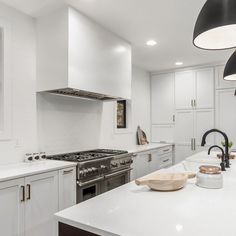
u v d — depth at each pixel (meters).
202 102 4.59
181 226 0.87
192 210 1.04
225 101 4.36
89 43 2.57
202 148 4.56
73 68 2.37
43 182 2.04
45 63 2.50
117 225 0.88
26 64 2.50
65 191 2.23
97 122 3.55
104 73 2.80
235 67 1.86
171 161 4.84
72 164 2.30
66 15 2.34
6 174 1.84
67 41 2.33
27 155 2.40
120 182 3.05
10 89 2.35
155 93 5.18
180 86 4.85
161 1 2.24
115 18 2.58
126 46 3.24
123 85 3.17
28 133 2.51
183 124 4.80
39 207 2.00
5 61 2.31
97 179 2.57
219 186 1.41
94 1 2.24
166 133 5.03
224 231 0.83
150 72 5.21
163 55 3.95
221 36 1.30
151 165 4.08
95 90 2.65
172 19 2.61
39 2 2.26
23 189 1.87
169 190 1.35
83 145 3.27
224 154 2.18
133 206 1.09
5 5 2.31
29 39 2.53
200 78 4.62
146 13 2.47
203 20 1.03
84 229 0.89
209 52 3.78
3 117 2.28
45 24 2.51
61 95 2.86
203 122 4.57
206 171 1.47
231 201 1.17
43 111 2.69
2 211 1.73
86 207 1.07
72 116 3.10
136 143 4.71
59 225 0.97
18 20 2.44
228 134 4.31
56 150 2.84
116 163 2.92
